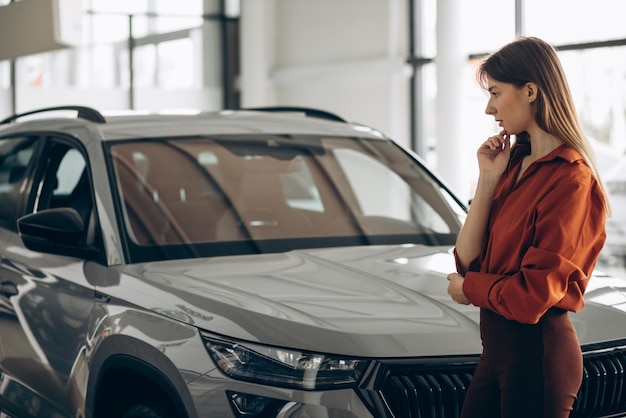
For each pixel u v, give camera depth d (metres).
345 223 3.50
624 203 10.37
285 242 3.28
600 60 10.56
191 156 3.54
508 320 2.10
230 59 15.21
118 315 2.83
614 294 2.84
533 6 11.20
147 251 3.08
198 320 2.56
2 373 3.61
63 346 3.12
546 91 2.09
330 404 2.33
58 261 3.31
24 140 3.97
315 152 3.78
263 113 4.11
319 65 14.24
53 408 3.22
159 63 14.52
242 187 3.48
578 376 2.11
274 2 15.17
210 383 2.45
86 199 3.38
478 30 11.75
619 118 10.41
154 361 2.62
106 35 14.04
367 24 13.60
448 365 2.41
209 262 3.04
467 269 2.24
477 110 11.98
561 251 2.03
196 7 14.86
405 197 3.72
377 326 2.46
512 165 2.19
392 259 3.08
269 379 2.38
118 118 3.74
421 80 13.02
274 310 2.52
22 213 3.72
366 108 13.73
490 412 2.16
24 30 10.06
